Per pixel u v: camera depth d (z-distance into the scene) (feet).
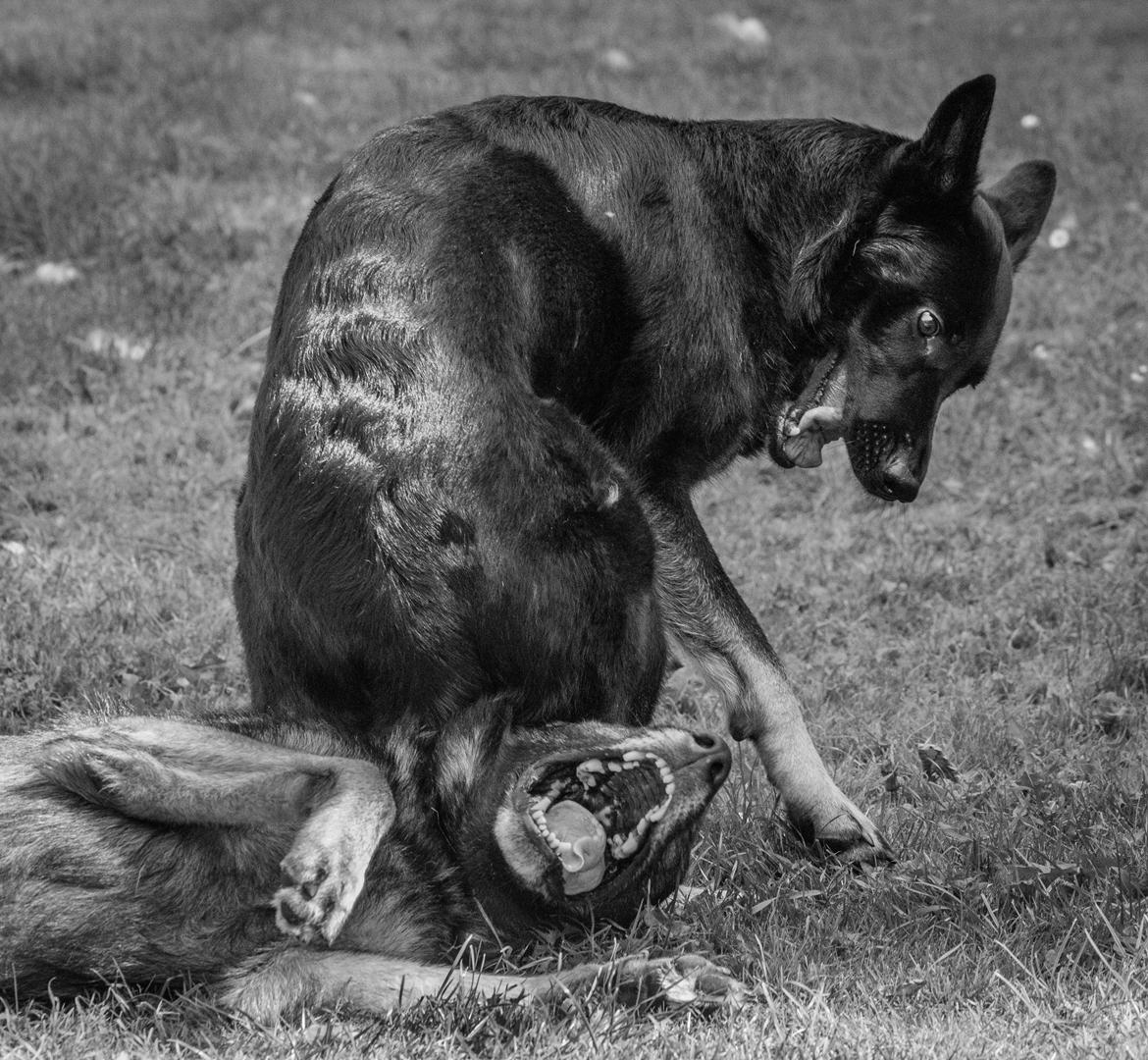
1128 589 34.01
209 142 57.67
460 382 20.26
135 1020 17.74
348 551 19.72
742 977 19.63
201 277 47.55
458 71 71.10
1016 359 45.68
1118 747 28.17
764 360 24.99
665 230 23.79
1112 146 62.95
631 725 21.56
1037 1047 17.44
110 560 32.91
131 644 29.35
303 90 65.62
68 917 18.29
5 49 66.44
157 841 18.62
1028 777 25.66
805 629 32.53
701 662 24.54
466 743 19.95
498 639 20.04
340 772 19.01
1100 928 20.71
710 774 20.61
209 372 42.55
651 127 24.76
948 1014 18.28
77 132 56.54
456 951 19.98
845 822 23.89
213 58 68.03
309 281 21.35
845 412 25.49
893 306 24.97
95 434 39.01
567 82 68.59
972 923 21.13
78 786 18.25
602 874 20.30
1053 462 40.96
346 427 19.98
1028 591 34.32
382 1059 16.92
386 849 19.51
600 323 23.09
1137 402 43.24
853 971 19.70
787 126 25.98
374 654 19.76
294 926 17.60
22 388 40.68
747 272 24.71
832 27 84.99
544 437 20.75
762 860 23.39
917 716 28.96
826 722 28.37
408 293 20.68
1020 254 28.35
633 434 23.95
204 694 28.12
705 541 24.71
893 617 33.40
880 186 25.03
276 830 19.01
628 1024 17.88
